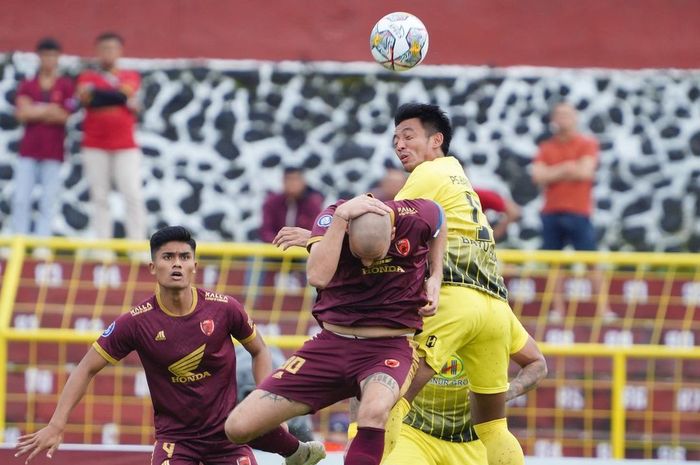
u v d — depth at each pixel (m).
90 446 30.89
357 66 52.84
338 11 53.09
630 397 43.16
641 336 44.69
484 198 45.16
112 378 42.22
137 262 44.44
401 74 52.81
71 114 47.72
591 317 44.72
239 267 44.03
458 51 53.12
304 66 52.75
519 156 52.41
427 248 23.78
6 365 40.97
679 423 43.19
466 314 24.66
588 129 53.09
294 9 53.03
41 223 46.62
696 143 53.00
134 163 46.59
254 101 52.47
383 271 23.25
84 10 52.22
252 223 51.81
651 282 45.72
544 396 42.81
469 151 52.50
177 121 52.06
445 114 26.03
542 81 53.03
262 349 26.88
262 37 52.84
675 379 43.66
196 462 26.22
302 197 45.56
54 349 41.91
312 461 26.84
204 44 52.69
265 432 23.55
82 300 44.06
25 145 46.47
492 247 25.64
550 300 44.66
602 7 53.47
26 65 51.69
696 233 52.53
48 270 43.78
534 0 53.38
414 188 25.28
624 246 52.44
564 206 46.16
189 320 26.03
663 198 52.72
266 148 52.22
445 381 26.98
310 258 22.84
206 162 51.94
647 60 53.50
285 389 23.36
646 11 53.56
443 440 27.42
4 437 40.09
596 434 42.69
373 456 22.30
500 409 26.20
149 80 52.19
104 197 46.56
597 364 43.03
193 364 25.97
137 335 25.97
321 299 23.83
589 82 53.22
